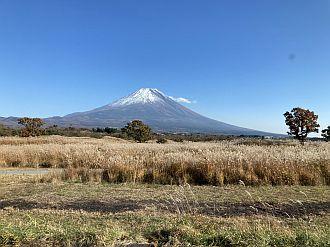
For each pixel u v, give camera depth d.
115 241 5.39
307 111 33.72
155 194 10.66
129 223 6.56
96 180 13.72
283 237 5.40
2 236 5.38
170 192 11.04
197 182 13.27
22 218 7.04
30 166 19.92
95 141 42.69
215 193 10.73
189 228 5.83
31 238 5.41
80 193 10.85
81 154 19.05
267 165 13.21
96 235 5.44
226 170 13.20
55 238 5.45
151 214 7.48
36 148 23.12
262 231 5.67
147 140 52.75
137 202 9.41
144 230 5.91
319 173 12.95
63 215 7.41
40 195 10.52
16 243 5.32
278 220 7.11
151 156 16.14
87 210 8.45
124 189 11.67
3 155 21.02
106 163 15.19
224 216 7.70
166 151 22.16
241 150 18.22
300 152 15.29
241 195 10.35
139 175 13.65
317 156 14.30
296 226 6.60
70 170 14.70
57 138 43.94
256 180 12.68
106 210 8.45
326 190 11.21
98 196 10.34
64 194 10.67
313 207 8.66
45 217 7.15
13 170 18.00
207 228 6.04
